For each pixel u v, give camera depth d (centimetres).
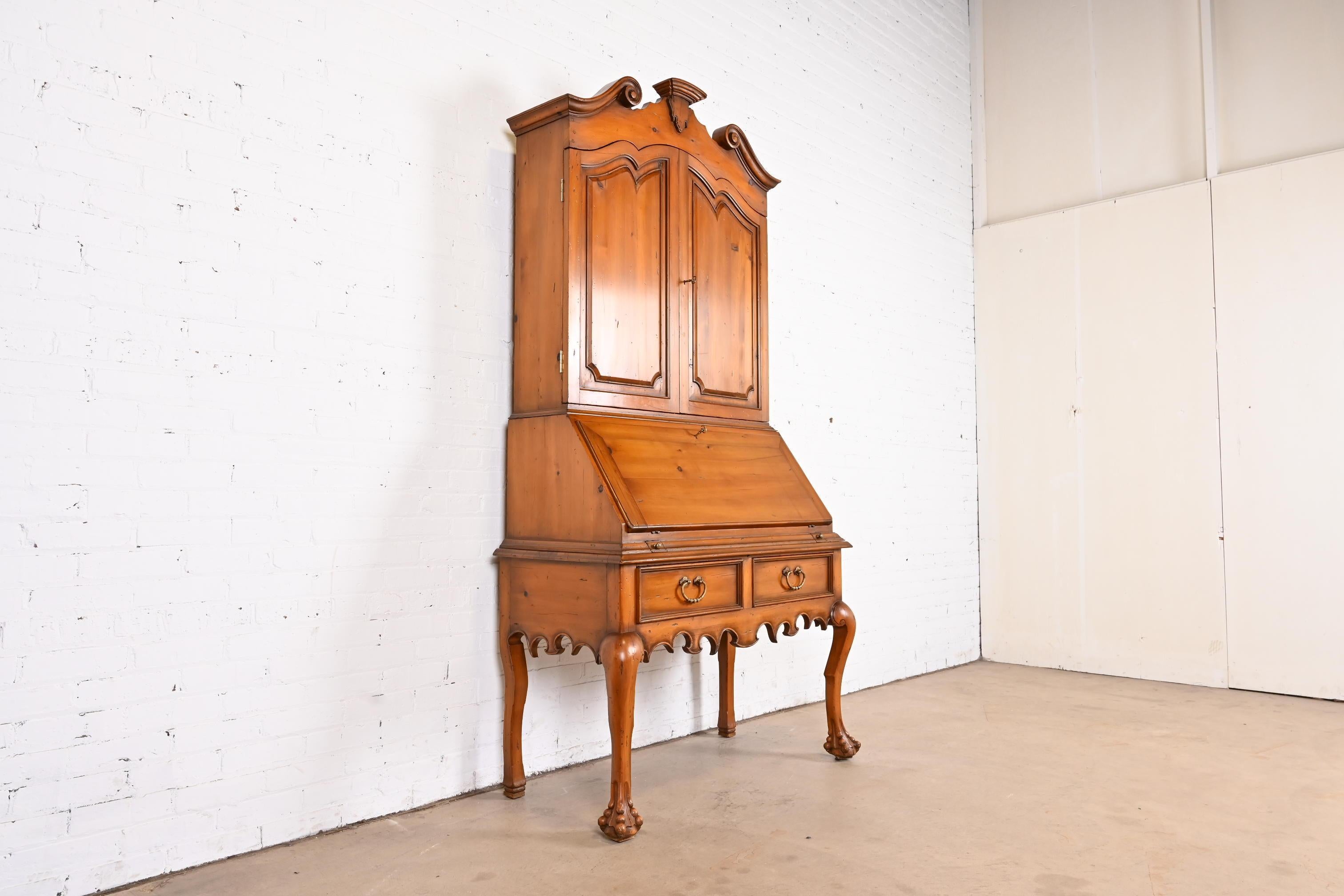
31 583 196
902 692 421
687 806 258
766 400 327
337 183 250
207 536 222
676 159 295
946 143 513
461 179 279
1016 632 501
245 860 221
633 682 232
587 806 259
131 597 210
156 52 218
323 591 243
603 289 272
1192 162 462
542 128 277
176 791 215
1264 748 319
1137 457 462
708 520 259
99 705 204
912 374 473
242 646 227
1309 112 426
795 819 247
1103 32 493
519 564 268
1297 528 411
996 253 520
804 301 409
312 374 243
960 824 243
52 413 200
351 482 250
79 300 204
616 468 252
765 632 379
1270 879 208
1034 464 499
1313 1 427
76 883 199
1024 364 505
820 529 298
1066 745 324
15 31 197
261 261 234
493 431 282
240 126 231
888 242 462
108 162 209
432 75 273
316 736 240
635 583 236
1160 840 231
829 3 434
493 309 285
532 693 289
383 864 218
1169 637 447
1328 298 407
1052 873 211
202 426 222
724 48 376
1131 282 468
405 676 259
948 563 493
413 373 264
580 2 319
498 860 220
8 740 192
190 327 221
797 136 410
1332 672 399
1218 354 438
